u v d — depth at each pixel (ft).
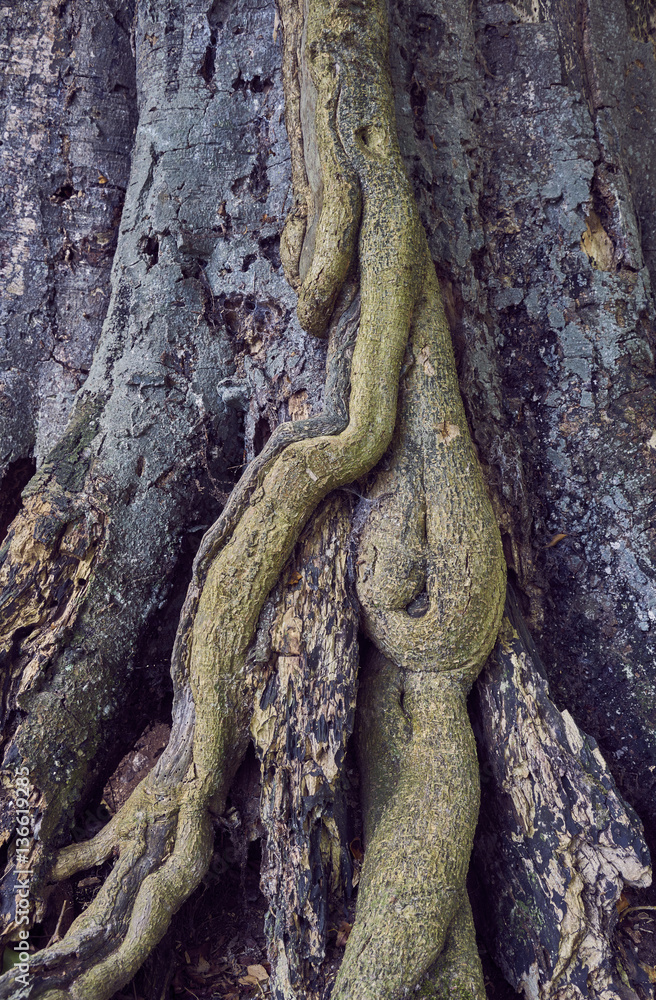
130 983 8.34
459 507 8.77
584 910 7.97
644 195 12.26
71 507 9.66
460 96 10.93
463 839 7.79
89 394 10.94
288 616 8.62
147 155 11.22
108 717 9.55
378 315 8.86
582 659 10.33
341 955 7.78
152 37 11.34
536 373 10.87
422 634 8.57
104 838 8.71
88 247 12.43
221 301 11.02
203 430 10.68
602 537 10.33
